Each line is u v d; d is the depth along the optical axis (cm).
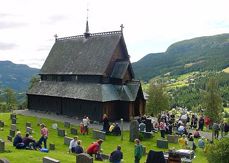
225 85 16788
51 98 6850
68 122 5344
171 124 5056
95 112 5881
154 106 7181
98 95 5825
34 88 7338
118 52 6391
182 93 16912
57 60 7312
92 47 6744
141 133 4528
